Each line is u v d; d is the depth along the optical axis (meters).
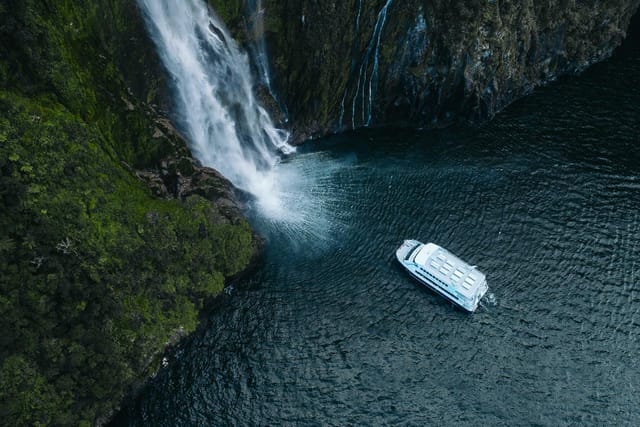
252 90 103.19
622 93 119.38
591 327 81.12
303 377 75.50
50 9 71.50
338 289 85.25
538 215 95.12
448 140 109.44
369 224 94.25
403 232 92.94
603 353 78.38
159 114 90.19
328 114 109.00
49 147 69.38
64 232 67.94
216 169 97.75
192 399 73.44
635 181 100.31
